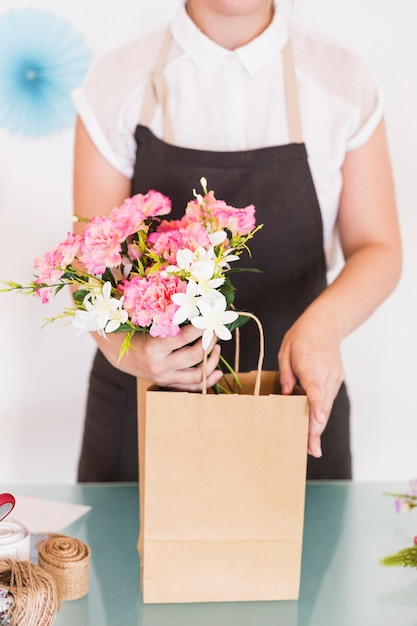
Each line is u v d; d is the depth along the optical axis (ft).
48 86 6.89
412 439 7.37
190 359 3.68
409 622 3.55
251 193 5.43
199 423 3.53
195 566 3.67
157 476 3.57
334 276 7.04
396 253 5.32
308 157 5.45
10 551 3.40
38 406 7.33
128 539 4.24
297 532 3.67
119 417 5.91
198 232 3.36
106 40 6.87
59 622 3.50
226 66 5.41
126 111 5.52
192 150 5.44
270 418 3.54
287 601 3.71
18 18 6.77
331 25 6.77
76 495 4.72
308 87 5.47
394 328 7.16
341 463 5.87
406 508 4.31
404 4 6.73
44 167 7.04
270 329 5.57
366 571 3.96
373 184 5.48
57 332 7.19
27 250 7.13
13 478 7.45
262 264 5.48
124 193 5.68
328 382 4.04
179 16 5.50
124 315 3.27
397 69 6.83
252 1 5.06
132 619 3.56
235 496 3.61
